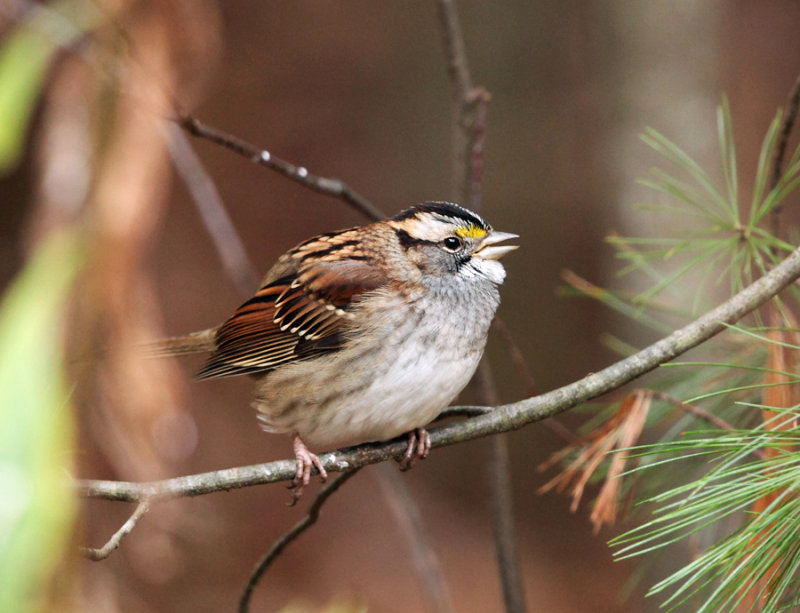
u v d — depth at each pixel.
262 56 18.41
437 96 18.53
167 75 8.16
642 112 11.38
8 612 1.59
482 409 6.70
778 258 6.89
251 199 17.88
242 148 7.27
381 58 18.70
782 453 4.71
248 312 7.34
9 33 7.89
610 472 6.20
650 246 10.75
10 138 3.43
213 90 17.97
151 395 8.29
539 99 18.20
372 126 18.45
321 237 7.62
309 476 6.39
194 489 5.40
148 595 12.70
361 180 18.08
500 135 18.19
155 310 8.20
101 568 8.61
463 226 7.30
